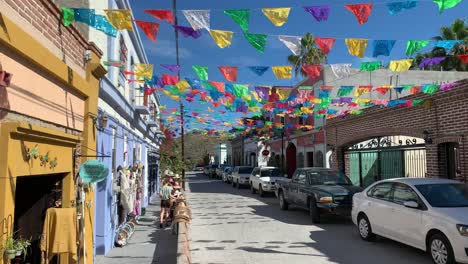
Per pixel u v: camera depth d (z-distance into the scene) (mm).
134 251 9164
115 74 10508
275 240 10375
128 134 12828
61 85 6055
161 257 8570
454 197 8070
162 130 27141
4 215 4262
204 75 8125
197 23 5777
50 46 5637
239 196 23453
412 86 12508
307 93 14398
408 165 15508
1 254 4203
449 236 7055
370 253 8727
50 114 5613
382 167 17078
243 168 30984
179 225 10297
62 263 6152
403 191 8758
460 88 11594
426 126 13484
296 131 24766
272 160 35531
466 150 11555
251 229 12062
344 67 9102
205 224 13086
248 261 8234
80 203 6660
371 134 17094
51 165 5625
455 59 27906
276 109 16062
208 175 52031
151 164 22062
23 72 4742
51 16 5664
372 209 9625
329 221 13500
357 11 5754
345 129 19703
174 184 12977
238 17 5719
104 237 8703
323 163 22875
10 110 4438
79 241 6508
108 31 5992
